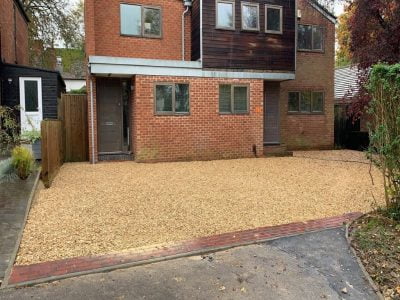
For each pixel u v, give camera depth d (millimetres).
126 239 4656
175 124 12188
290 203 6531
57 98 15273
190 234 4875
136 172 9875
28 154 8398
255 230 5023
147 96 11773
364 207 6262
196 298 3270
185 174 9594
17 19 18156
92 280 3545
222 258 4109
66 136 12305
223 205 6371
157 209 6082
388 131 5211
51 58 26594
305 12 16375
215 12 12594
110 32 12797
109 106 13023
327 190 7641
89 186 7902
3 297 3203
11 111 12508
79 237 4703
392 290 3502
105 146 13109
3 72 14492
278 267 3918
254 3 13188
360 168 10867
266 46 13422
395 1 10906
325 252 4301
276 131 15117
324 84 17094
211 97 12672
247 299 3291
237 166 11148
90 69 11188
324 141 17219
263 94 14391
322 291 3477
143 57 13305
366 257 4152
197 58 12945
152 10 13352
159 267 3855
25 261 3945
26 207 5988
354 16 12281
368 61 11719
